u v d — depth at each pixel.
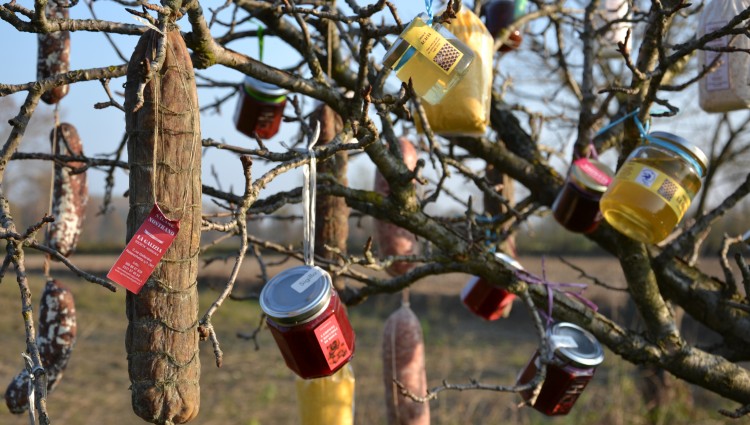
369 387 10.55
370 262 2.67
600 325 2.88
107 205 3.33
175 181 1.75
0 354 12.41
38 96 1.87
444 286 20.98
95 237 24.52
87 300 17.38
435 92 2.21
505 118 3.45
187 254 1.76
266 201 2.72
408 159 3.29
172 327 1.74
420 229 2.69
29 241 1.75
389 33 2.32
